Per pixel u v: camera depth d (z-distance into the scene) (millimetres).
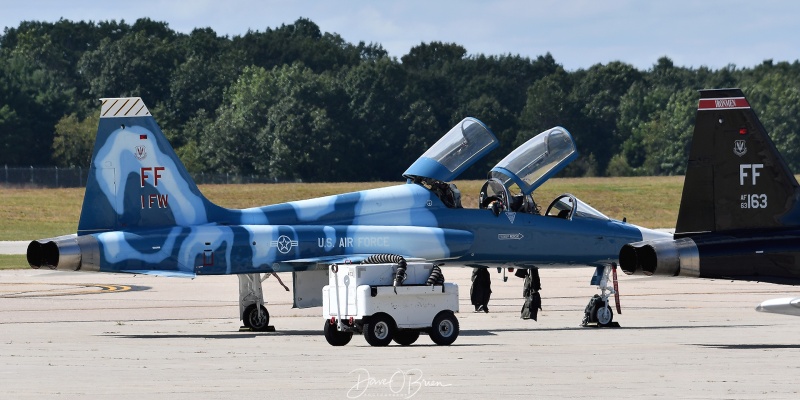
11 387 48406
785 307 60250
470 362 56812
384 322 64938
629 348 63562
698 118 62875
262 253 75438
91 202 74438
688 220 63125
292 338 71625
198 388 48062
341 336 66750
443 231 79750
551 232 82062
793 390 47000
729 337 69938
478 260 81250
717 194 62781
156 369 54562
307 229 76812
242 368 54812
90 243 72938
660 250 62406
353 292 65125
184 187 76000
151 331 76625
